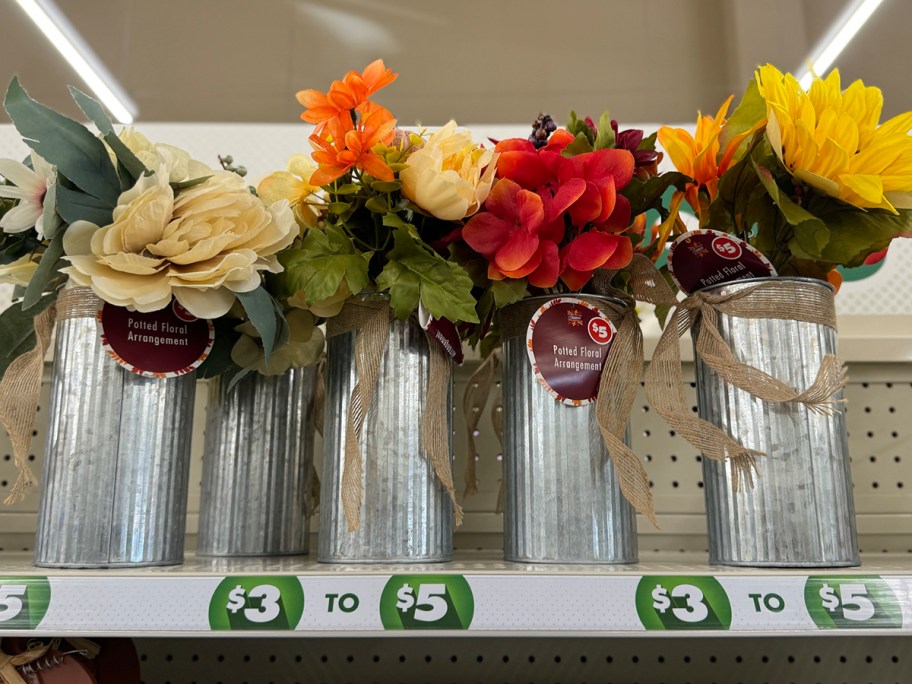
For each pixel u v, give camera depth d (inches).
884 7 87.2
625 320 29.2
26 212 25.8
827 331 27.6
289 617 22.0
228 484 32.7
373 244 29.9
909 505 40.6
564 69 97.0
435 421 27.5
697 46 96.0
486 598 22.3
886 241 29.0
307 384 34.9
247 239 26.1
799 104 28.2
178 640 38.6
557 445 27.9
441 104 98.0
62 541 25.2
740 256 28.4
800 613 22.4
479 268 29.2
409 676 38.6
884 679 38.4
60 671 26.8
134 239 25.1
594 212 27.3
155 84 98.6
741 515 26.1
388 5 94.8
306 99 27.6
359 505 25.7
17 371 26.5
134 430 26.3
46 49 98.7
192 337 27.7
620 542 27.5
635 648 38.9
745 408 26.7
